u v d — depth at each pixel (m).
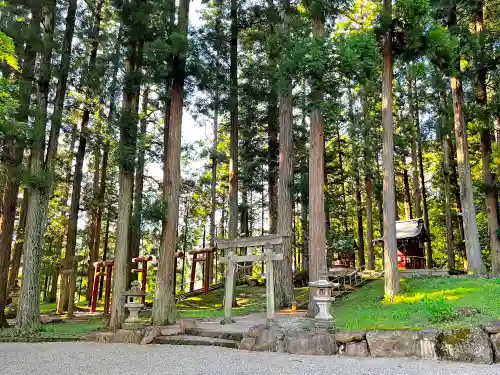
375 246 27.50
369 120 19.98
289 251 13.63
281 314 11.78
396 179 26.86
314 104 10.08
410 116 21.58
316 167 10.72
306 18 13.27
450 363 5.89
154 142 17.48
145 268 15.80
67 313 15.66
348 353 6.77
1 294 11.40
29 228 10.85
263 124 20.47
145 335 8.97
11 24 10.25
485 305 7.83
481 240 22.03
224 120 25.23
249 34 17.47
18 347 8.43
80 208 19.69
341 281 15.05
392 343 6.58
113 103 14.02
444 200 24.25
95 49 16.14
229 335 8.38
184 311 14.14
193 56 11.04
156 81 11.67
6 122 7.23
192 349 7.73
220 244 10.97
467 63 14.49
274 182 19.42
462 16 14.67
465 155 13.59
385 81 11.20
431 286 10.91
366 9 17.20
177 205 10.83
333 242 19.41
